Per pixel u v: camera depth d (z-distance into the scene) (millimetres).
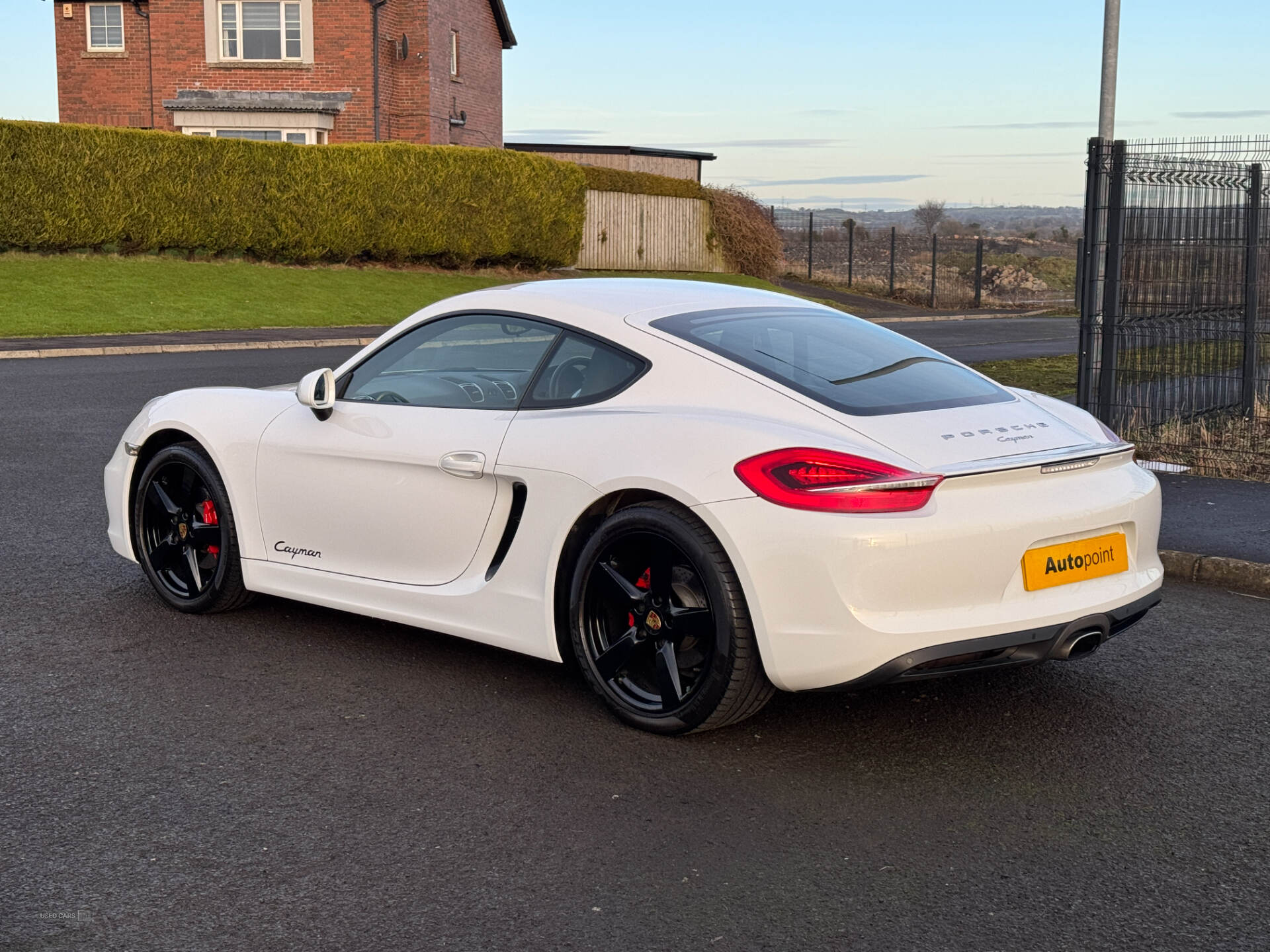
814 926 2807
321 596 4746
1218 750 3898
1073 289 37656
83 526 6672
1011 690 4418
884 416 3812
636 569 3971
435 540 4414
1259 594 5738
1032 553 3695
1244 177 9344
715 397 3906
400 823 3312
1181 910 2900
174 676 4441
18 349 15695
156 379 13273
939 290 36094
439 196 27281
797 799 3490
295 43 31672
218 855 3123
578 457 3986
